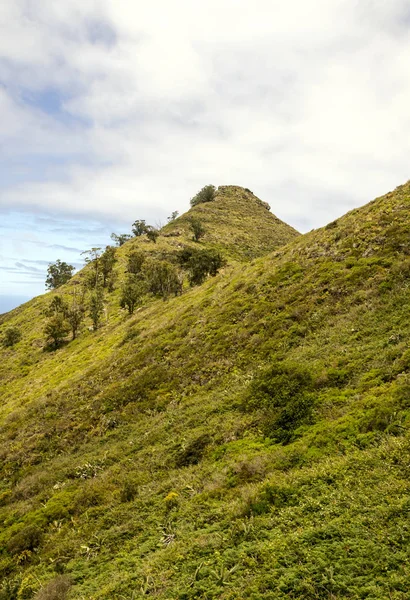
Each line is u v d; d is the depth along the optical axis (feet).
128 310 224.53
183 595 23.30
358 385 45.32
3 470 74.13
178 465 50.03
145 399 77.20
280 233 439.63
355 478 28.78
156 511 40.50
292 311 76.38
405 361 44.16
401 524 22.21
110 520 42.60
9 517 54.29
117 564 33.22
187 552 28.53
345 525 23.75
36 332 239.91
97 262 303.07
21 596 35.14
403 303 59.47
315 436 38.99
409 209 88.58
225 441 49.80
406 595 17.54
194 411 62.85
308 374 52.03
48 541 44.06
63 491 55.98
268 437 45.14
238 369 70.08
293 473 33.45
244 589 21.45
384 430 34.32
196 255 217.56
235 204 530.27
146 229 423.23
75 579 33.76
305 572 21.01
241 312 89.76
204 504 36.22
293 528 26.00
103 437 70.64
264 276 101.14
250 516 29.96
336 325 64.28
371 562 20.21
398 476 27.17
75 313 214.48
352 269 77.82
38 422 88.48
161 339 100.32
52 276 416.87
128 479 51.13
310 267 90.94
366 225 91.86
